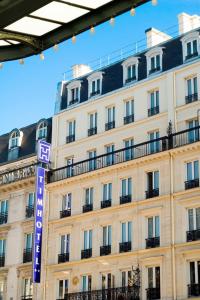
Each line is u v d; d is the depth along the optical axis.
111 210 40.47
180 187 37.41
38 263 41.75
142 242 38.12
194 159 37.34
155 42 45.75
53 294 41.94
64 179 43.88
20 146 50.41
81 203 42.66
